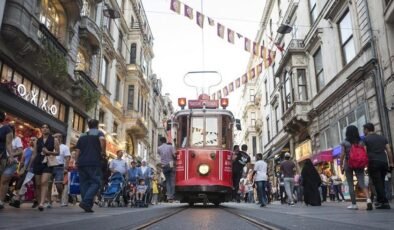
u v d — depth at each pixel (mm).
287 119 25188
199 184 9852
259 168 10945
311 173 11367
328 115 19828
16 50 12680
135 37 30828
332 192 16797
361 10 15914
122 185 11758
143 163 13227
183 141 10484
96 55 21938
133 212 6172
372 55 14758
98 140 7105
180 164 10234
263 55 15555
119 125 27641
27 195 11797
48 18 15641
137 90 29734
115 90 26438
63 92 17078
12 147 7641
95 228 3107
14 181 10438
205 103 10945
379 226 3346
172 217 4918
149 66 37438
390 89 13703
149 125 38438
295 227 3217
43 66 14320
